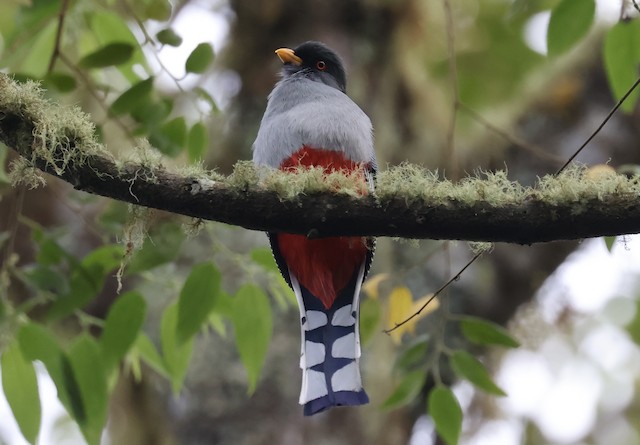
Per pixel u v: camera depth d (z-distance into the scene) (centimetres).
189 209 639
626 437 1406
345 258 809
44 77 800
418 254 1037
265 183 629
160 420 1016
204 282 773
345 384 783
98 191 648
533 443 1344
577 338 1387
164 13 874
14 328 764
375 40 1138
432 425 1022
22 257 1090
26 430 765
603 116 1210
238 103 1104
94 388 775
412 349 799
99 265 801
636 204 589
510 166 1195
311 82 980
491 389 789
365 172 841
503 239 616
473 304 1077
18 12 834
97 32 875
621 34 798
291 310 967
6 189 848
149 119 805
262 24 1124
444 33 1184
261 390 940
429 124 1156
